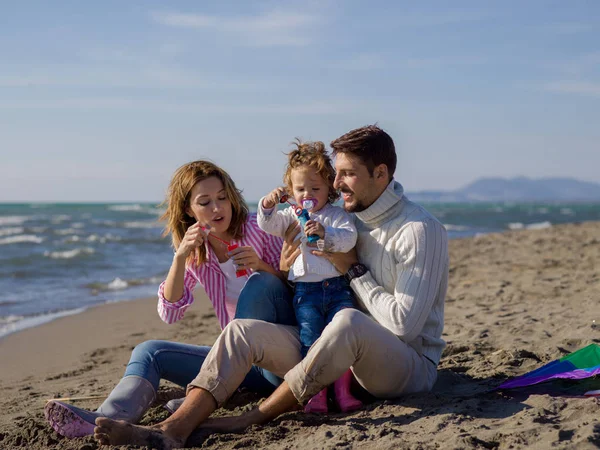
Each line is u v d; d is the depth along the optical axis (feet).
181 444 8.89
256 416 9.47
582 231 61.11
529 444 7.86
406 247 9.86
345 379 10.34
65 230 79.66
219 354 9.35
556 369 10.50
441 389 11.12
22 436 10.05
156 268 42.52
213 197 10.82
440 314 10.65
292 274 10.75
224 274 11.25
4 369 17.15
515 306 20.70
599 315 17.28
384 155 9.98
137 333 21.59
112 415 9.46
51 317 24.99
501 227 102.22
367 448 8.23
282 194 11.12
